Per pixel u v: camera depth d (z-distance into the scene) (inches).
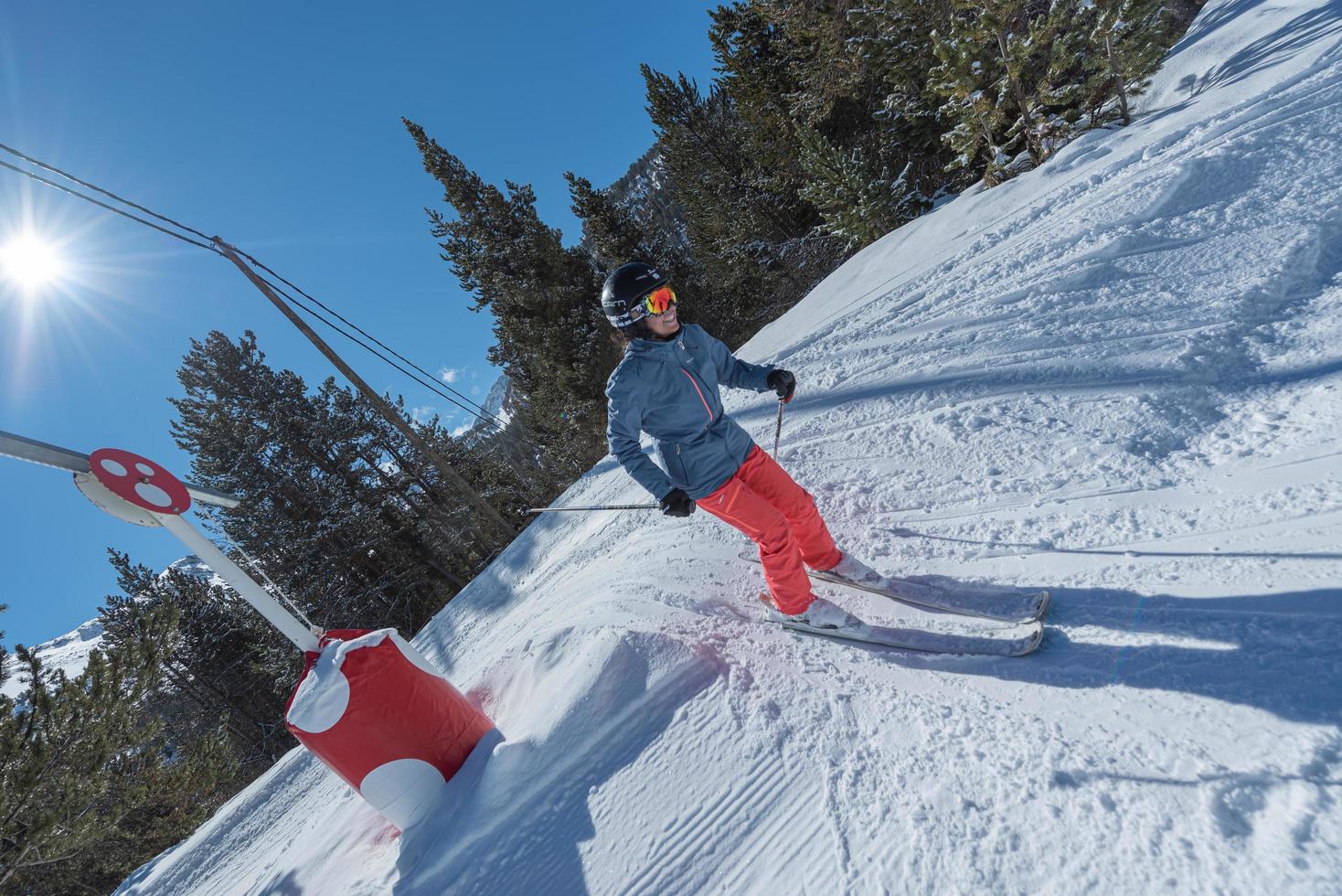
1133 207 187.3
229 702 983.0
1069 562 90.3
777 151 808.3
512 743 94.1
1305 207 146.0
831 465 143.5
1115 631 76.2
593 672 99.3
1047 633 80.5
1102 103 338.0
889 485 127.0
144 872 221.1
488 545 585.3
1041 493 105.6
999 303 181.2
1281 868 47.7
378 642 95.8
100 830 306.2
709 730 86.1
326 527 906.1
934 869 59.9
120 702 310.3
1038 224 225.1
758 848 70.7
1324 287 123.4
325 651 95.0
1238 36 293.4
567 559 233.8
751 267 872.3
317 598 891.4
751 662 94.3
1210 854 50.8
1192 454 98.4
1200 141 206.2
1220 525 83.8
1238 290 130.9
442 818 91.7
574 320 959.0
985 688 76.0
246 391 954.7
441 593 959.6
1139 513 92.7
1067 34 317.1
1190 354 118.5
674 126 996.6
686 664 97.1
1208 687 64.0
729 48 805.9
